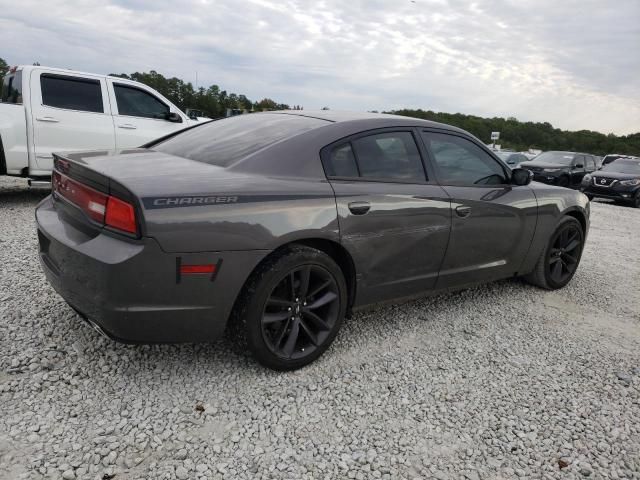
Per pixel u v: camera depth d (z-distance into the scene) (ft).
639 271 19.24
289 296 9.05
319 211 8.96
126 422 7.60
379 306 10.84
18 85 22.79
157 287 7.55
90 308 7.74
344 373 9.55
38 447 6.91
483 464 7.42
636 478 7.41
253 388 8.76
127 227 7.39
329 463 7.15
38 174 22.27
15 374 8.48
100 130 23.58
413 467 7.22
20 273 12.91
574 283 16.66
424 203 10.71
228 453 7.16
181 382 8.75
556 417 8.71
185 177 8.13
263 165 9.02
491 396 9.20
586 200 15.92
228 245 7.95
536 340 11.79
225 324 8.38
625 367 10.78
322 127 10.02
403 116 11.76
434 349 10.88
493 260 13.00
